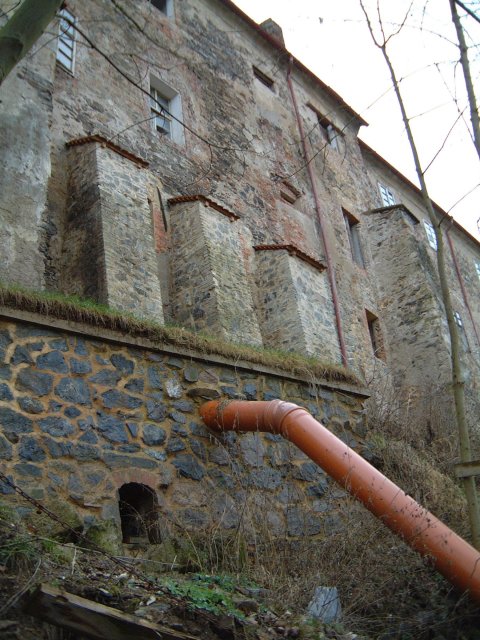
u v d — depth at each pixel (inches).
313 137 830.5
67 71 529.0
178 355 306.2
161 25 665.0
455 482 412.5
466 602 241.8
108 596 173.8
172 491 274.8
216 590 206.4
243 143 699.4
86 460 253.4
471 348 959.0
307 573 252.2
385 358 769.6
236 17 780.0
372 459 366.6
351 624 232.1
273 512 302.5
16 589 161.8
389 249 834.2
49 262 435.8
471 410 662.5
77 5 571.5
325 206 789.2
